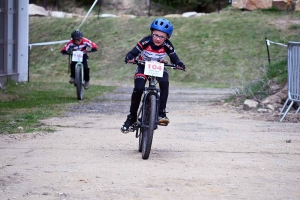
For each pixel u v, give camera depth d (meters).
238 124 20.42
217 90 37.31
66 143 15.80
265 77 28.34
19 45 36.50
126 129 14.27
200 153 14.55
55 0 69.25
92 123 20.06
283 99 25.06
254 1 57.75
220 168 12.69
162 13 67.31
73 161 13.23
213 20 56.09
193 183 11.20
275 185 11.16
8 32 34.75
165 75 13.89
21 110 23.03
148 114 13.60
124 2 68.88
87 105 26.11
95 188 10.67
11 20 35.31
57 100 27.72
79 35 28.50
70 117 21.58
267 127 19.72
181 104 27.59
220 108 25.69
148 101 13.66
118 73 48.47
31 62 52.31
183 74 47.22
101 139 16.67
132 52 13.87
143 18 58.06
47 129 18.12
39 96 29.25
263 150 15.08
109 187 10.77
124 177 11.62
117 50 52.31
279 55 48.28
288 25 53.56
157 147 15.41
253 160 13.66
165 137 17.19
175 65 13.90
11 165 12.73
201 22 55.91
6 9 33.66
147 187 10.82
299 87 21.66
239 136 17.55
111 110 24.39
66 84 37.97
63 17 60.47
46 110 23.38
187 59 49.31
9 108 23.61
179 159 13.67
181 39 52.81
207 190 10.66
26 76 37.22
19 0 36.06
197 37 52.91
